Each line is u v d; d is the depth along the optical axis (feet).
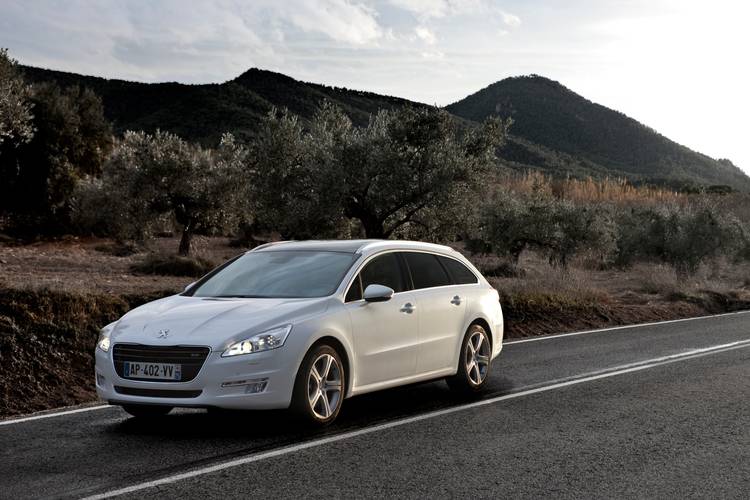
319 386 21.54
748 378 31.17
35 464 17.87
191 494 15.58
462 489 16.20
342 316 22.30
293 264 24.48
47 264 74.49
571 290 63.21
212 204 91.50
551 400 26.40
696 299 70.08
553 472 17.57
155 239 104.94
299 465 17.83
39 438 20.56
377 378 23.54
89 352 32.71
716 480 17.11
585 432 21.61
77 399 29.40
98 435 20.88
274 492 15.76
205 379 19.72
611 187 310.86
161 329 20.67
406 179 62.44
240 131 408.87
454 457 18.75
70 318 34.01
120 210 90.89
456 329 26.78
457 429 21.81
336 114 68.49
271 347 20.31
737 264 110.42
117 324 21.80
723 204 229.86
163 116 465.88
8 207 122.62
